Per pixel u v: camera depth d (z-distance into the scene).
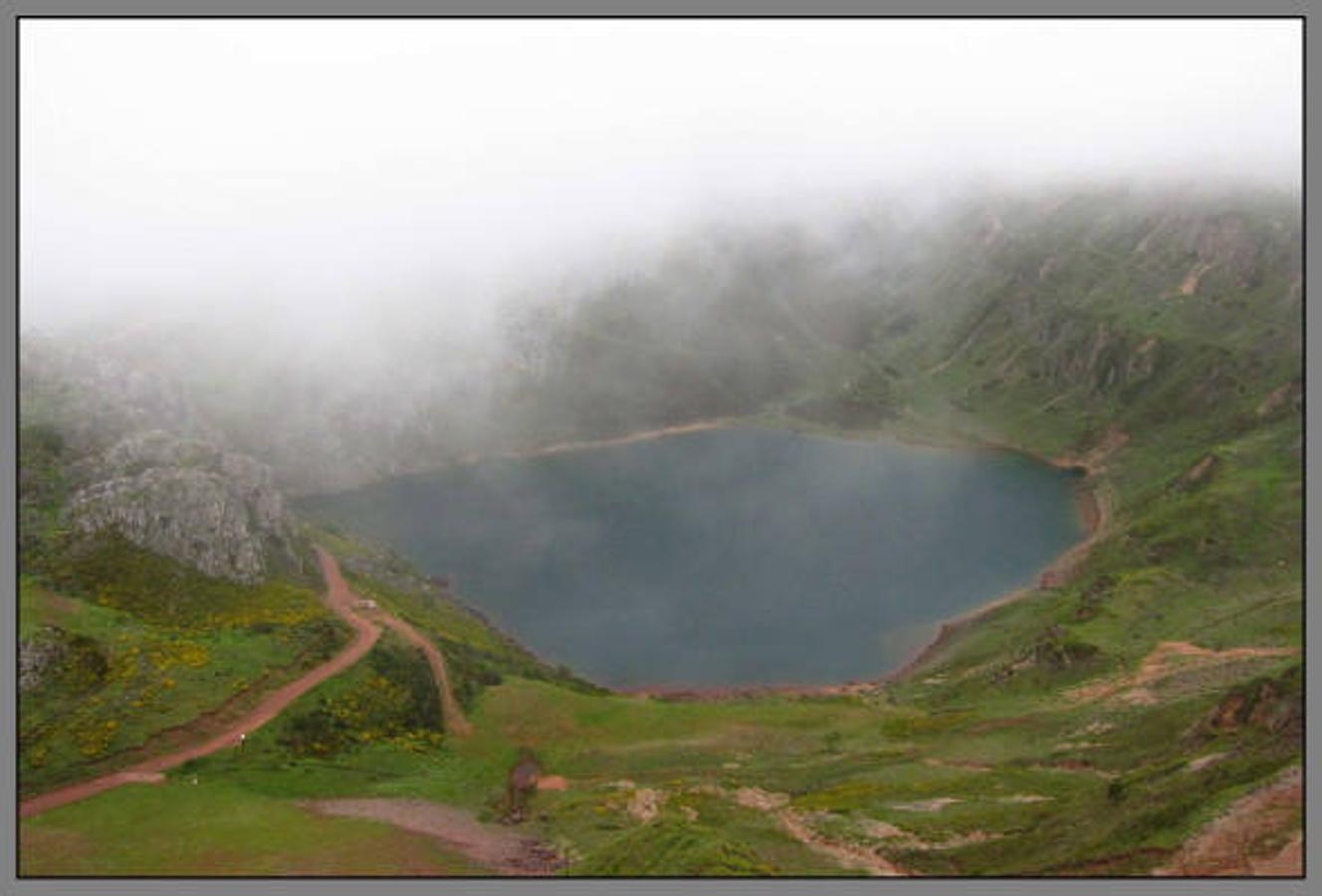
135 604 139.62
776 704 166.75
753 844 97.00
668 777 131.12
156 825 98.62
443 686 153.38
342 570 192.12
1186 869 72.31
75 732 111.94
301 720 127.06
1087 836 84.25
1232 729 100.56
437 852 97.50
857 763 129.88
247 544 165.62
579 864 93.44
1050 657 160.25
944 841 93.44
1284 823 73.69
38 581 135.12
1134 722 122.19
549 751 143.25
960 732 137.88
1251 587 179.12
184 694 123.56
